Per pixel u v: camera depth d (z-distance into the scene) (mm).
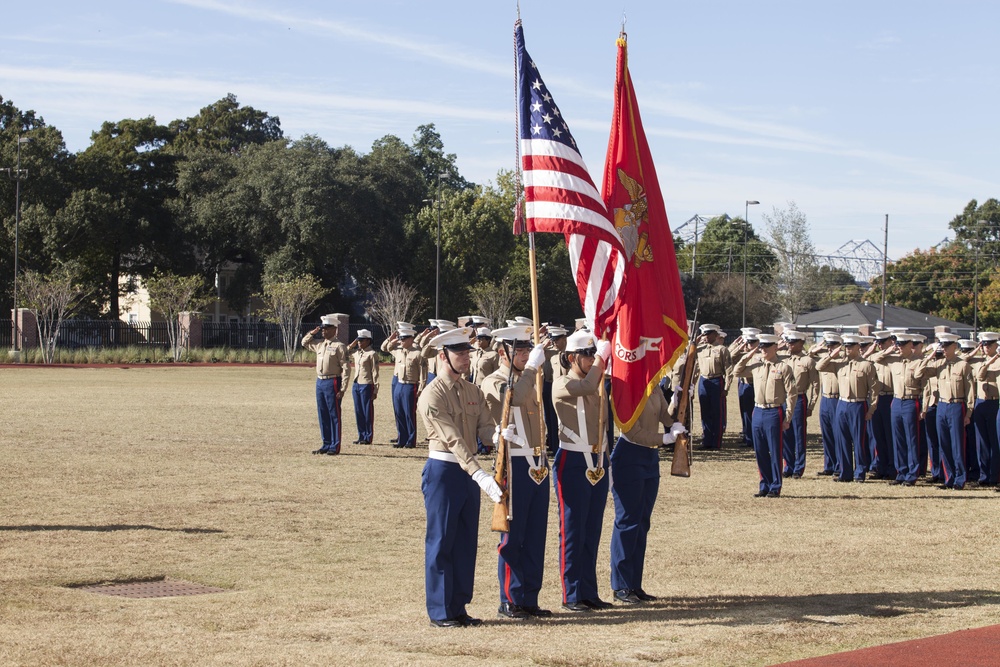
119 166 66312
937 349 17484
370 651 7219
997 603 8945
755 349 18875
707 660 7070
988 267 90250
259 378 44062
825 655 7176
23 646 7234
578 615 8617
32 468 16578
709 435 22297
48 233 61438
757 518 13664
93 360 53688
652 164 11289
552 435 19547
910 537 12305
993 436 17422
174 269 66812
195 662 6871
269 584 9617
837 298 91562
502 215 69188
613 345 10156
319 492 15008
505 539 8555
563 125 9977
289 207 63625
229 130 82938
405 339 21188
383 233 67125
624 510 9297
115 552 10773
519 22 10023
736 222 99312
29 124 72250
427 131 93750
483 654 7168
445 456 8195
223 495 14547
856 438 18016
